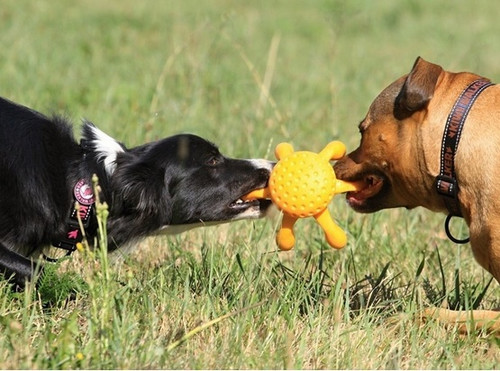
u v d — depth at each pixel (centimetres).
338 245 982
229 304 958
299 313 982
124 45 2488
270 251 1112
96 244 927
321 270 1045
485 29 3128
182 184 1019
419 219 1360
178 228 1045
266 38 2809
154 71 2052
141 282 1002
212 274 1005
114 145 1009
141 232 1003
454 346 916
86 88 1838
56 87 1853
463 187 902
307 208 957
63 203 970
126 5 3244
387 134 947
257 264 1036
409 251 1205
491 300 1067
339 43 2828
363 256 1176
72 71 2048
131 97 1786
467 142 894
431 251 1230
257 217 1069
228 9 3256
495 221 875
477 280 1141
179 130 1572
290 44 2741
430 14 3469
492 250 880
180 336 877
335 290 988
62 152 986
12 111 1000
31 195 955
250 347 880
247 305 930
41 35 2453
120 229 991
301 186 951
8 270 941
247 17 3136
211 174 1034
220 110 1811
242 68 2220
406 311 963
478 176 888
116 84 1872
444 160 907
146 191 984
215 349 863
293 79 2214
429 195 940
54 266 937
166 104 1706
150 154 1012
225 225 1252
